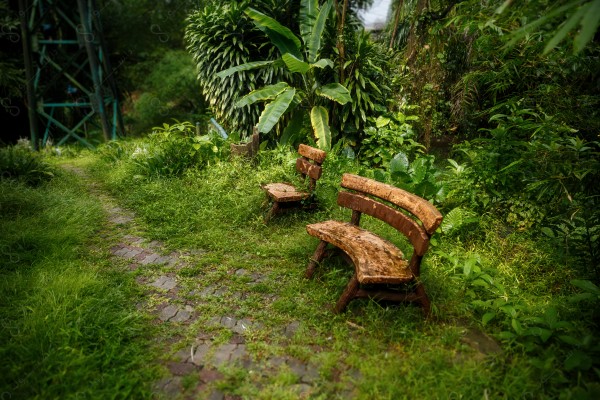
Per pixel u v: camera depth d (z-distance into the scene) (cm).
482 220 357
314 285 271
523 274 289
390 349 209
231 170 480
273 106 518
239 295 264
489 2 256
